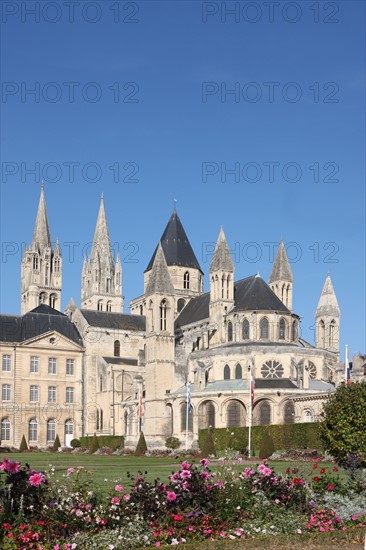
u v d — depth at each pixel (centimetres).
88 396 14762
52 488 2791
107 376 14462
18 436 14025
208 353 12412
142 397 12988
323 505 3116
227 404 11150
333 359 12350
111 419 14175
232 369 12031
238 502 2964
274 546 2747
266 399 11012
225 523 2861
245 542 2734
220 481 3005
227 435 10112
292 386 11344
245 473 3120
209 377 12250
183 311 15750
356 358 12306
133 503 2809
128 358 15225
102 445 12694
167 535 2691
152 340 12938
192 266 17275
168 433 12544
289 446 9181
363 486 3369
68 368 14738
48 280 19838
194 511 2831
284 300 14512
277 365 11825
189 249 17475
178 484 2902
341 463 4903
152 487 2886
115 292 19425
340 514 3036
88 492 2820
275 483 3088
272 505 3009
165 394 12700
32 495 2703
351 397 4919
